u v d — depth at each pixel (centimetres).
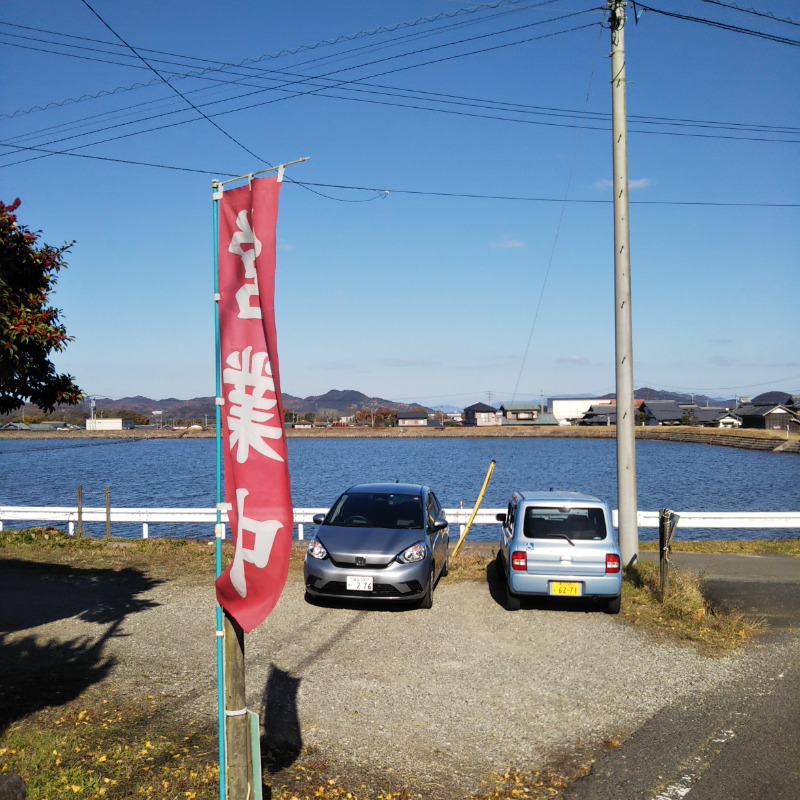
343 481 4038
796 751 500
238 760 368
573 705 591
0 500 3133
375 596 872
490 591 1010
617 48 1083
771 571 1155
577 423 13588
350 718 562
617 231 1079
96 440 11756
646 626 830
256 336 370
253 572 363
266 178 370
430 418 14850
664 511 916
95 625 826
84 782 444
